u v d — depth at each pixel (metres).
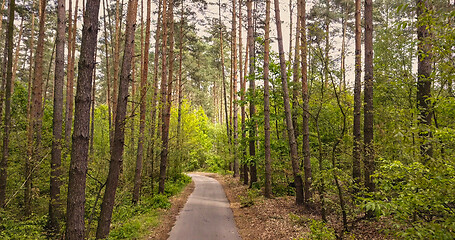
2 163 8.80
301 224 8.59
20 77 28.91
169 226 9.62
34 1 19.28
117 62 16.16
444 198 3.38
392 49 10.30
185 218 10.73
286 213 10.34
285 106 11.60
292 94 13.50
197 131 36.19
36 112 11.89
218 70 32.47
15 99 16.09
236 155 22.23
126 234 8.59
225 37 26.47
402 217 3.57
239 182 21.55
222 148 30.88
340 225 7.89
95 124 24.12
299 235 7.52
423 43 4.20
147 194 15.32
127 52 7.95
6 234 8.28
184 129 24.95
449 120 5.74
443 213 3.54
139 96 12.83
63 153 11.07
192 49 25.72
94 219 9.80
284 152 15.05
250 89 16.09
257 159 15.78
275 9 11.70
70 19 14.96
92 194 10.49
